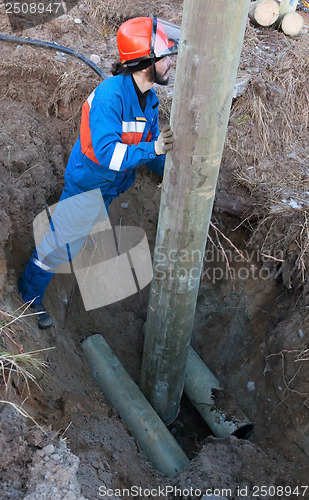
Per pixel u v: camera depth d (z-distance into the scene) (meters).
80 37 4.11
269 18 4.45
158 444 2.79
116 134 2.20
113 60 3.92
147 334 2.93
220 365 3.65
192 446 3.35
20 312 2.65
